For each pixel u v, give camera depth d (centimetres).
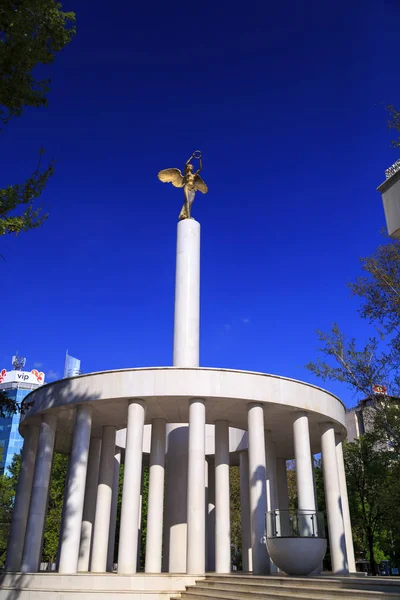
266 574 1798
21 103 1415
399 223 1214
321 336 3041
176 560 2200
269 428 2503
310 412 2206
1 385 13175
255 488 1927
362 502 3641
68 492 1983
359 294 2764
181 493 2322
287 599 1261
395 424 2850
